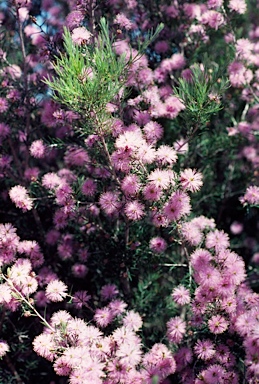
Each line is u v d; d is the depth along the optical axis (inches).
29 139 30.9
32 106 30.3
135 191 25.2
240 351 26.3
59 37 28.8
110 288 28.0
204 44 32.4
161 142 31.4
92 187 27.2
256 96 31.9
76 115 26.9
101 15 29.4
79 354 23.4
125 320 26.2
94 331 24.5
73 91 23.5
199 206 33.9
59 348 24.1
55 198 28.8
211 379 24.7
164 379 26.9
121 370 23.6
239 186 34.8
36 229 32.1
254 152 34.0
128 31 30.8
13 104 29.8
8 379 29.4
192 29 30.9
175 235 29.2
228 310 25.3
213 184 34.7
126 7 30.8
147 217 28.1
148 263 29.6
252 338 24.0
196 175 25.3
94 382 23.1
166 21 32.5
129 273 28.9
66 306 30.4
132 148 24.4
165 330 29.9
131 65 25.7
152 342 29.7
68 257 30.3
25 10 30.8
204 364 26.4
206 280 25.0
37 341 24.1
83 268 29.7
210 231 27.7
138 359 23.6
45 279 28.5
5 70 30.7
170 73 30.6
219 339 26.4
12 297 25.5
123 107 27.5
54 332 24.5
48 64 29.9
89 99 23.9
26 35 31.4
